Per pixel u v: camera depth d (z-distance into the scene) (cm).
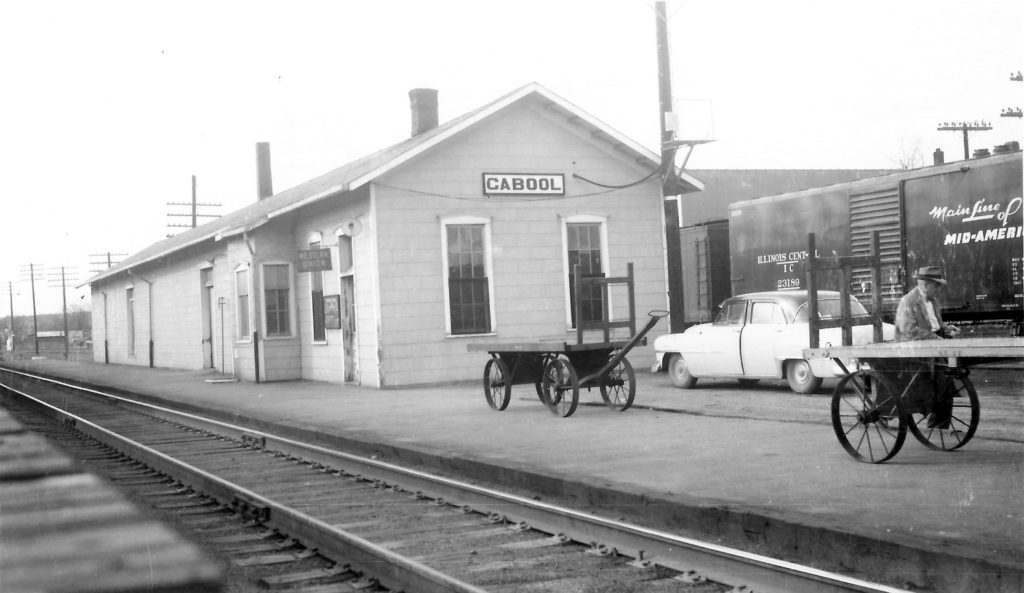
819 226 1905
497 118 2153
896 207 1741
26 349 8531
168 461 1130
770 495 760
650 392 1702
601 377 1432
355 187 1992
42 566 691
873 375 887
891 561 577
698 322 2606
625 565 645
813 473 853
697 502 736
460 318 2111
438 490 923
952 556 543
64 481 1085
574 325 2202
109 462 1248
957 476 816
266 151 3909
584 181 2222
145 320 4003
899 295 1720
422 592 575
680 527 739
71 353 6781
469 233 2131
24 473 1147
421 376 2070
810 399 1459
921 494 743
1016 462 878
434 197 2094
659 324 2270
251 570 668
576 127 2217
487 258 2134
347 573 640
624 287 2241
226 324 2978
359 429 1371
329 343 2359
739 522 690
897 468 863
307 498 937
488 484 972
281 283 2552
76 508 910
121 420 1859
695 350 1717
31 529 816
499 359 1516
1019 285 1544
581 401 1577
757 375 1612
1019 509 683
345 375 2264
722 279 2552
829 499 734
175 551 729
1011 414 1196
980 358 855
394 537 750
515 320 2150
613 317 2223
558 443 1126
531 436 1200
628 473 897
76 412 2072
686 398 1562
